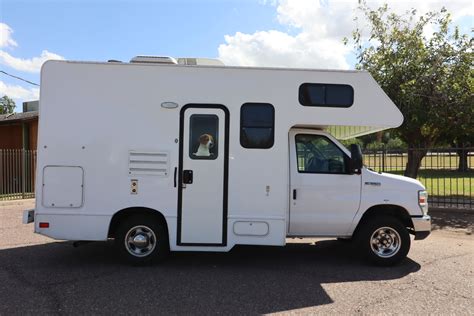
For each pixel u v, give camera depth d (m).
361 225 6.40
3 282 5.36
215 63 6.66
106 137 6.02
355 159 6.06
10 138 18.25
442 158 13.38
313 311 4.56
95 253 6.89
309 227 6.27
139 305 4.64
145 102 6.06
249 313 4.48
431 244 7.95
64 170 5.98
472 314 4.50
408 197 6.32
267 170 6.08
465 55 12.28
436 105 12.14
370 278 5.75
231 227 6.05
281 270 6.11
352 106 6.18
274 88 6.13
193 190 6.04
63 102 6.01
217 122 6.10
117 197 6.00
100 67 6.05
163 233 6.13
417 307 4.70
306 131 6.43
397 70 12.39
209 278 5.66
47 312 4.39
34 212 6.05
